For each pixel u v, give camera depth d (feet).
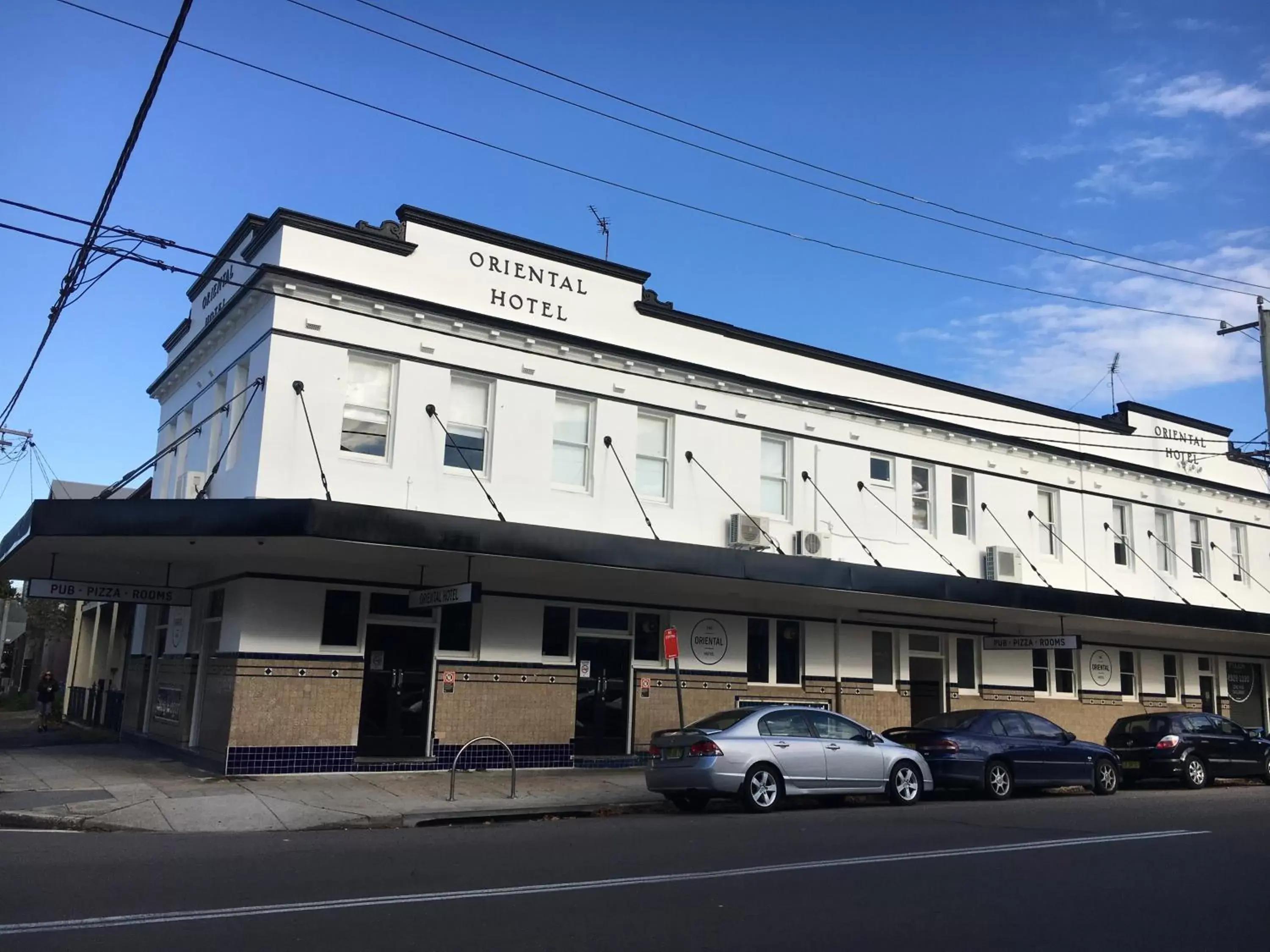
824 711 48.62
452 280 57.47
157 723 64.95
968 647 79.97
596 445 61.05
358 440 53.57
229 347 58.39
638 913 24.98
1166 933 24.09
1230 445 100.89
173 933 22.09
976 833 39.19
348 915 24.06
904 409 76.43
